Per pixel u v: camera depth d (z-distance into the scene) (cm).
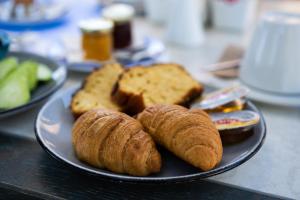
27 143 37
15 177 32
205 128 30
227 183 32
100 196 30
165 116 32
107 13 61
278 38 44
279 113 43
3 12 77
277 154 35
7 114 38
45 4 82
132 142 30
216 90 44
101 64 52
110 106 40
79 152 31
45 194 31
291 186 32
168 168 31
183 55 60
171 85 43
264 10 80
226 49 60
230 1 69
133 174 30
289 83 45
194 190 31
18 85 41
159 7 77
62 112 39
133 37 66
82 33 55
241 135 34
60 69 47
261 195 31
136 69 45
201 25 69
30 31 70
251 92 46
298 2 85
